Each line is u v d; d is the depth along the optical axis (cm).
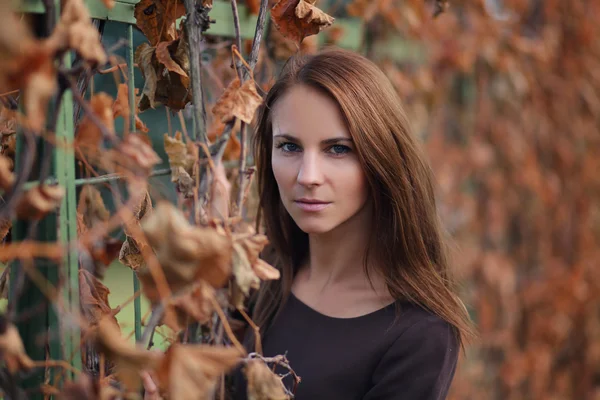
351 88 104
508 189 237
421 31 194
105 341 64
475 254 231
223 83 143
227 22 128
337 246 120
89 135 93
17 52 54
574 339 257
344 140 104
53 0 65
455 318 116
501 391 242
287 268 129
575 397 258
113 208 127
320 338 117
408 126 115
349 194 107
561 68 240
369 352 112
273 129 109
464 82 227
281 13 103
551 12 231
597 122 251
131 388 64
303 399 113
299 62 110
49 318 82
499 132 231
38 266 81
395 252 115
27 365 65
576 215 253
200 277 70
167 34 100
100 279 110
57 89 66
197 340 93
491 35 220
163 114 166
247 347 125
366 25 176
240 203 94
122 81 135
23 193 65
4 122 88
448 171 222
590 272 256
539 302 246
